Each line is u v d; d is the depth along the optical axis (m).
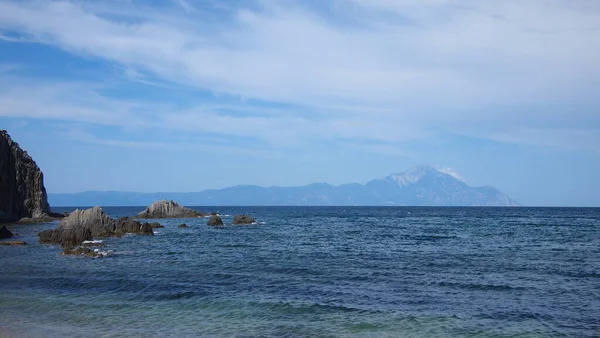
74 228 54.88
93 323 21.39
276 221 121.25
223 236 68.00
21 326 20.95
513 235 69.19
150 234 69.62
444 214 186.75
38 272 33.59
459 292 27.55
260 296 26.17
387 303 24.83
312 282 30.30
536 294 27.09
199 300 25.22
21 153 116.12
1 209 105.56
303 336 19.53
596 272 34.25
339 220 128.25
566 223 105.56
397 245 54.31
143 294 26.69
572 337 19.56
